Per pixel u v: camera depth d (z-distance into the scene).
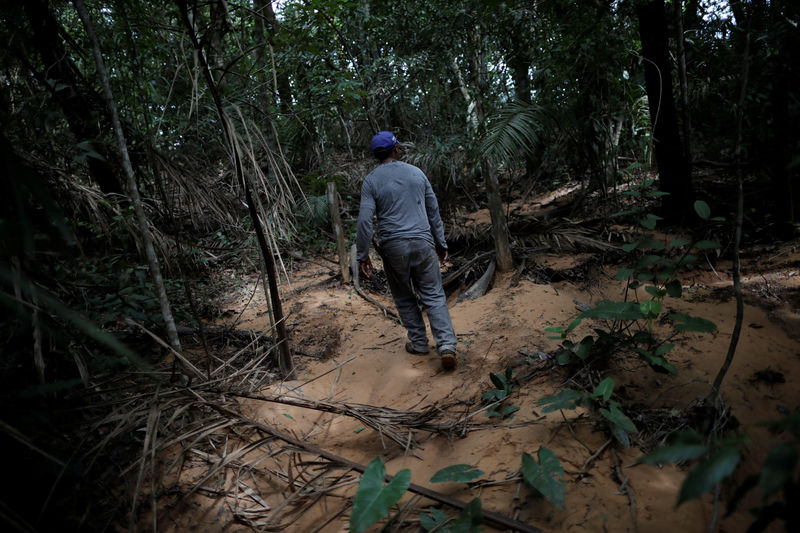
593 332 3.11
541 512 1.74
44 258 2.10
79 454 2.01
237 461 2.26
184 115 3.55
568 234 4.73
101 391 2.24
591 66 4.44
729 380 2.44
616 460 1.95
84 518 1.74
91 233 3.41
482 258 4.67
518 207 6.11
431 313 3.07
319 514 1.96
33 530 1.57
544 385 2.59
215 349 3.41
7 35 2.29
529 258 4.53
